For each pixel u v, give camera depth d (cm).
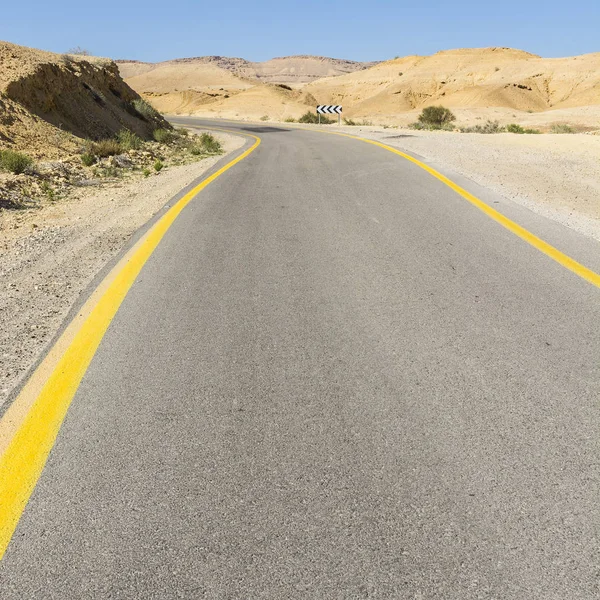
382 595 201
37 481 272
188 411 329
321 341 417
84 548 228
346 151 1853
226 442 297
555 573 207
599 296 489
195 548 225
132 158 1864
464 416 313
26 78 1992
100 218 911
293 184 1167
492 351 391
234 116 7081
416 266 593
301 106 8619
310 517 240
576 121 5406
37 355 412
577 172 1216
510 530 229
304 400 336
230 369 378
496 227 754
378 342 412
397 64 13138
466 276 555
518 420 307
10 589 210
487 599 198
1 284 581
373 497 251
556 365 367
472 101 9738
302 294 519
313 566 215
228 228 785
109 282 569
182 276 581
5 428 319
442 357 385
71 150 1806
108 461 285
